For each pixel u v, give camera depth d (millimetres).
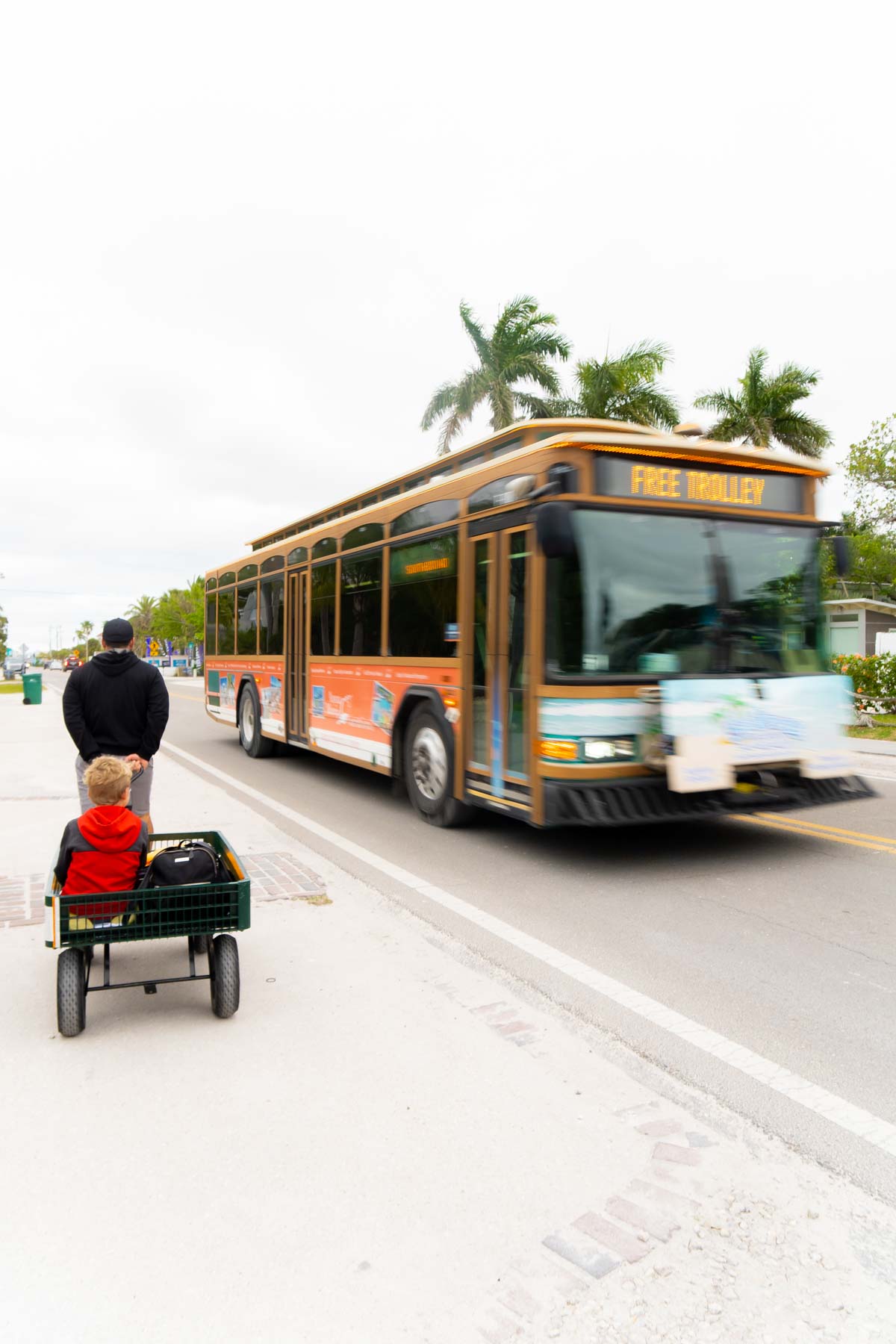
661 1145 3127
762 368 30891
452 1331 2279
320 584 11344
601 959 4980
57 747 15633
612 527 6613
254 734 14148
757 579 7137
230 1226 2688
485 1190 2850
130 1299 2398
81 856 4055
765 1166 3006
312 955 4965
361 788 11016
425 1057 3775
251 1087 3520
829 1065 3762
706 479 7008
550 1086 3535
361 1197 2820
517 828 8500
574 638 6465
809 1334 2266
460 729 7855
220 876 4504
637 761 6559
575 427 7387
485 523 7434
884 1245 2602
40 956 4996
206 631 17438
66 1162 3023
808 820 9016
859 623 32906
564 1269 2494
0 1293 2424
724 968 4863
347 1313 2340
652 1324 2299
